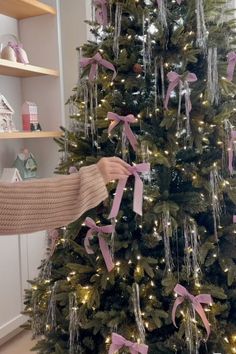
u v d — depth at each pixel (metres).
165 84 1.30
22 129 2.35
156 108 1.28
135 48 1.34
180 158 1.30
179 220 1.24
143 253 1.33
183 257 1.30
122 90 1.37
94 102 1.39
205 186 1.24
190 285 1.24
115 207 1.05
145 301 1.26
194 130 1.25
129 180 1.25
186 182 1.33
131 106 1.33
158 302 1.25
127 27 1.34
